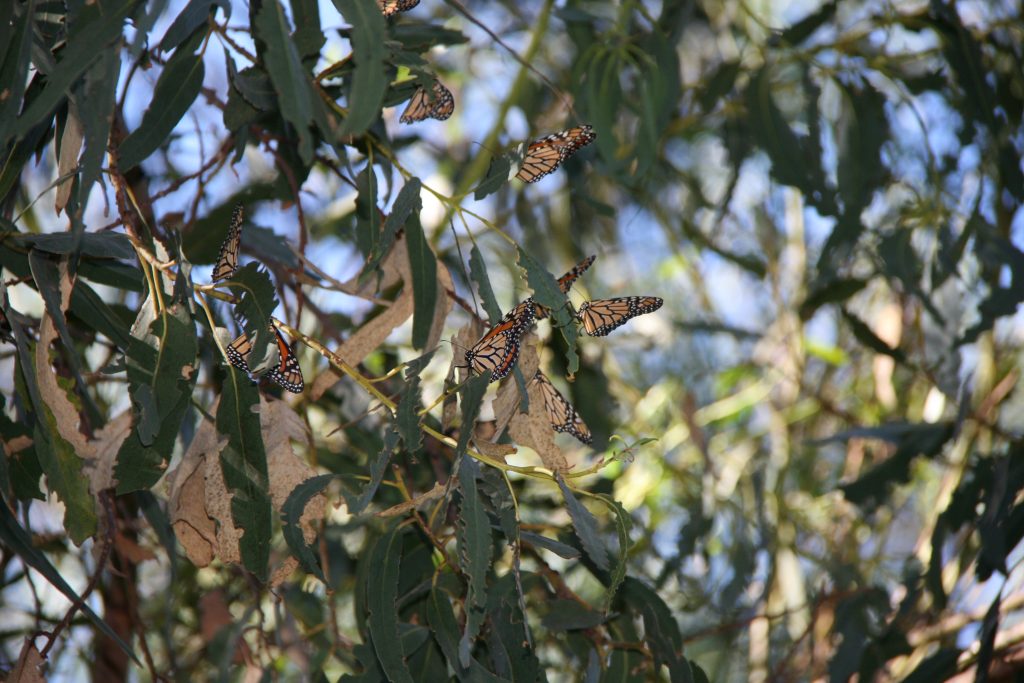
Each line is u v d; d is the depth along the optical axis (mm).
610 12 2562
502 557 2299
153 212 2299
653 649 2230
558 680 2480
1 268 2096
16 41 2053
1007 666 2412
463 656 2037
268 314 2062
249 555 2068
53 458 2082
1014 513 2375
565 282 2090
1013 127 2523
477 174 2559
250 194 2320
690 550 2523
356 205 2154
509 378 2094
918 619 2535
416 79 2158
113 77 2014
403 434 2043
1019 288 2410
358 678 2150
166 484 2139
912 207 2502
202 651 2414
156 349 2051
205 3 2109
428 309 2150
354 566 2459
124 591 2385
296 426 2123
